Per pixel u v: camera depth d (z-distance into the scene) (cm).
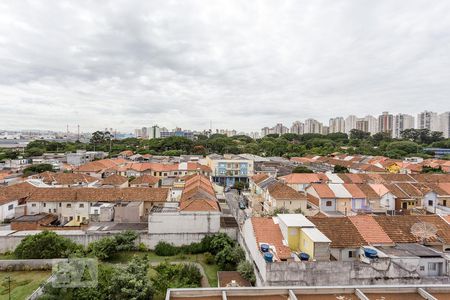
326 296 1714
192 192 5028
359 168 8700
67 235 3859
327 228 3122
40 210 4928
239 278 2991
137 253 3894
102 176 8262
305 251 2889
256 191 6312
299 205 4819
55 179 6506
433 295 1722
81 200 4947
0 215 4734
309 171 7812
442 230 3238
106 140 17250
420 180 6569
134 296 2584
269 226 3216
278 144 16250
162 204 4884
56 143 15875
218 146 15450
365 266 2556
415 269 2638
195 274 3198
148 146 15638
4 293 2967
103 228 4241
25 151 13300
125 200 5056
